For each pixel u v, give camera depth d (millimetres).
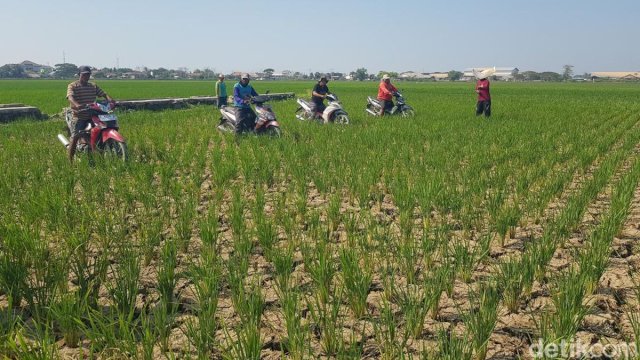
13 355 3123
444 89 66500
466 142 11711
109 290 3676
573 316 3279
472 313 3434
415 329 3494
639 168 7980
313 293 4148
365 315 3801
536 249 4430
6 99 33000
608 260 4668
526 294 4055
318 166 8602
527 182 7367
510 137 12242
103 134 9242
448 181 7633
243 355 2936
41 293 3721
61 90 52344
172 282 3979
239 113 12531
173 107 24516
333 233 5773
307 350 3367
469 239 5461
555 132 13602
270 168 8539
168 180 7469
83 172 8023
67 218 5441
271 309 3957
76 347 3381
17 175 7820
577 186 7902
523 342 3512
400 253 4707
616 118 19281
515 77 191125
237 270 4102
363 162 9047
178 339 3506
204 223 5164
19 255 4207
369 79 194625
